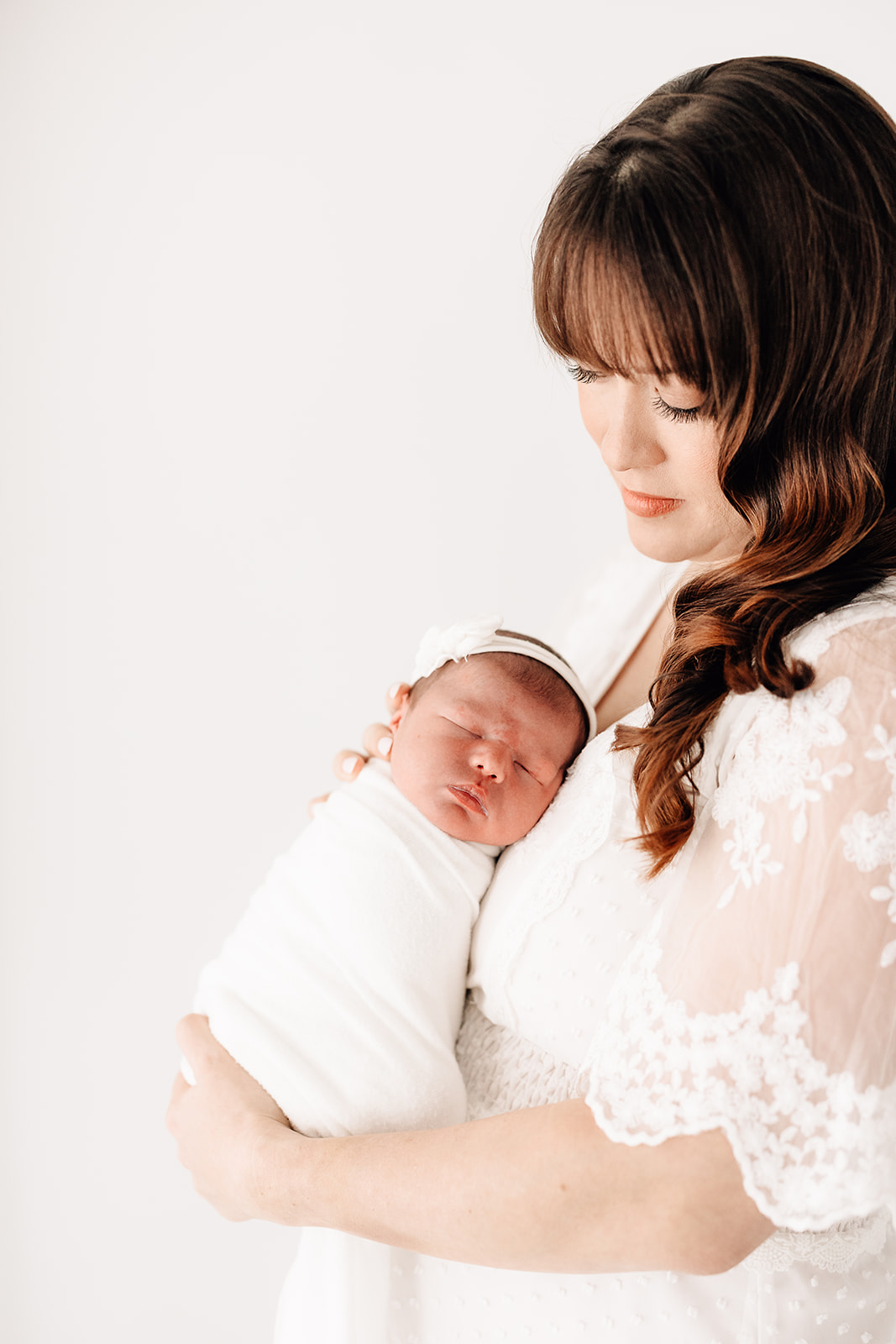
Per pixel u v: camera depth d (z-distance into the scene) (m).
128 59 1.97
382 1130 0.99
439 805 1.09
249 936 1.11
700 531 0.88
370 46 1.95
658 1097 0.67
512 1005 0.96
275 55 1.97
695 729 0.81
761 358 0.74
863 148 0.73
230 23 1.96
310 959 1.05
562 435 2.01
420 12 1.94
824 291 0.73
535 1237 0.71
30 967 2.08
